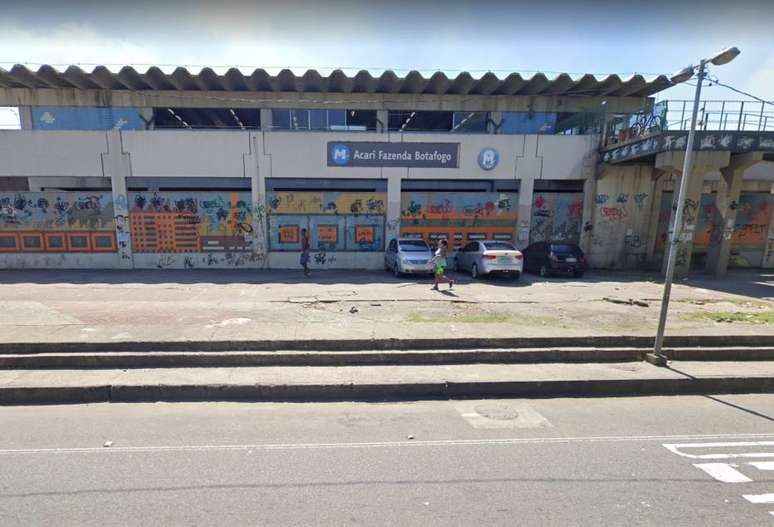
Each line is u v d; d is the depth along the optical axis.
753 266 17.52
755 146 13.22
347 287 11.70
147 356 5.73
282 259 16.31
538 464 3.54
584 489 3.17
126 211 15.47
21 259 15.49
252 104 17.16
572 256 14.19
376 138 15.87
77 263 15.65
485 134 16.12
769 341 6.83
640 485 3.23
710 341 6.77
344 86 16.45
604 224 16.75
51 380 5.08
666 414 4.68
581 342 6.59
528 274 15.27
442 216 16.64
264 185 15.80
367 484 3.20
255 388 5.02
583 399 5.14
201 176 15.54
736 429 4.29
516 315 8.06
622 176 16.52
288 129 17.52
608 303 9.44
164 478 3.25
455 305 9.02
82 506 2.88
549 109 17.80
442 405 4.89
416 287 11.79
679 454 3.74
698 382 5.45
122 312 7.87
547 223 16.94
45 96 16.72
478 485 3.21
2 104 16.62
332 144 15.74
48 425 4.20
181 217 15.73
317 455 3.65
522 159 16.33
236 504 2.93
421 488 3.16
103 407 4.70
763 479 3.34
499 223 16.83
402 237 16.45
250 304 8.90
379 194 16.31
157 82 16.12
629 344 6.65
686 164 5.65
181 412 4.58
